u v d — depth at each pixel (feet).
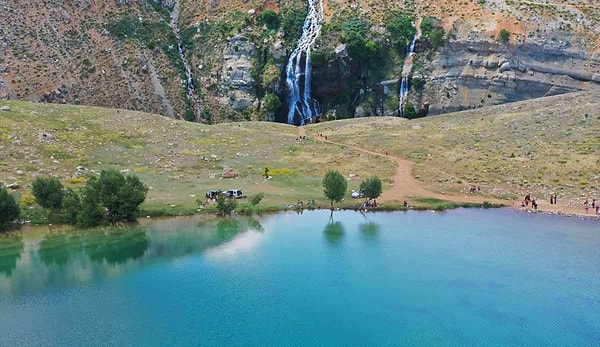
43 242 186.19
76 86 417.28
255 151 321.52
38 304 135.95
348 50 442.09
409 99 440.86
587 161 272.31
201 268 162.81
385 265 167.84
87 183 216.95
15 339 118.11
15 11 451.12
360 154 314.35
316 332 124.26
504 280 157.17
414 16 472.44
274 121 450.30
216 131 356.59
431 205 236.22
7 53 419.33
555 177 263.70
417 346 119.14
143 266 163.53
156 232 199.41
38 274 156.25
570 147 291.17
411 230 205.57
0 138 274.36
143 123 349.61
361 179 275.80
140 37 480.23
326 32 456.45
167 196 238.27
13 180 232.12
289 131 382.22
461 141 327.88
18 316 129.18
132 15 499.92
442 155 308.81
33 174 244.63
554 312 137.49
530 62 428.15
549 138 309.01
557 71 424.87
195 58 489.26
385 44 458.50
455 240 193.26
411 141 338.75
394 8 484.33
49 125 312.50
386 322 130.41
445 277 158.92
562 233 201.26
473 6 470.80
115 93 422.41
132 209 211.20
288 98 457.27
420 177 276.41
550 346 121.49
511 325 130.52
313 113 450.71
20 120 306.96
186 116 431.43
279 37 472.03
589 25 442.50
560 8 462.19
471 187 259.60
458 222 215.92
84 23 469.16
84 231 200.03
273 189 258.98
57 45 440.86
